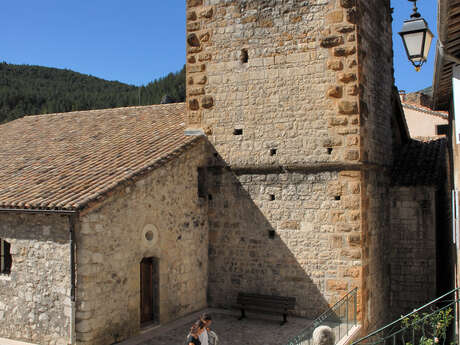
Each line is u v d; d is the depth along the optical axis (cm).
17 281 1125
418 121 2775
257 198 1412
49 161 1388
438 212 1742
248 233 1420
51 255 1074
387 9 1634
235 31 1453
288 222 1369
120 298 1114
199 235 1432
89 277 1028
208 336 900
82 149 1466
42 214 1085
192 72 1505
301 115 1362
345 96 1310
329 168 1318
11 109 7738
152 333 1186
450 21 659
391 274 1593
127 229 1141
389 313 1570
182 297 1348
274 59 1402
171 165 1309
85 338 1016
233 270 1438
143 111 1842
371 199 1388
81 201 1007
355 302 1250
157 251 1247
